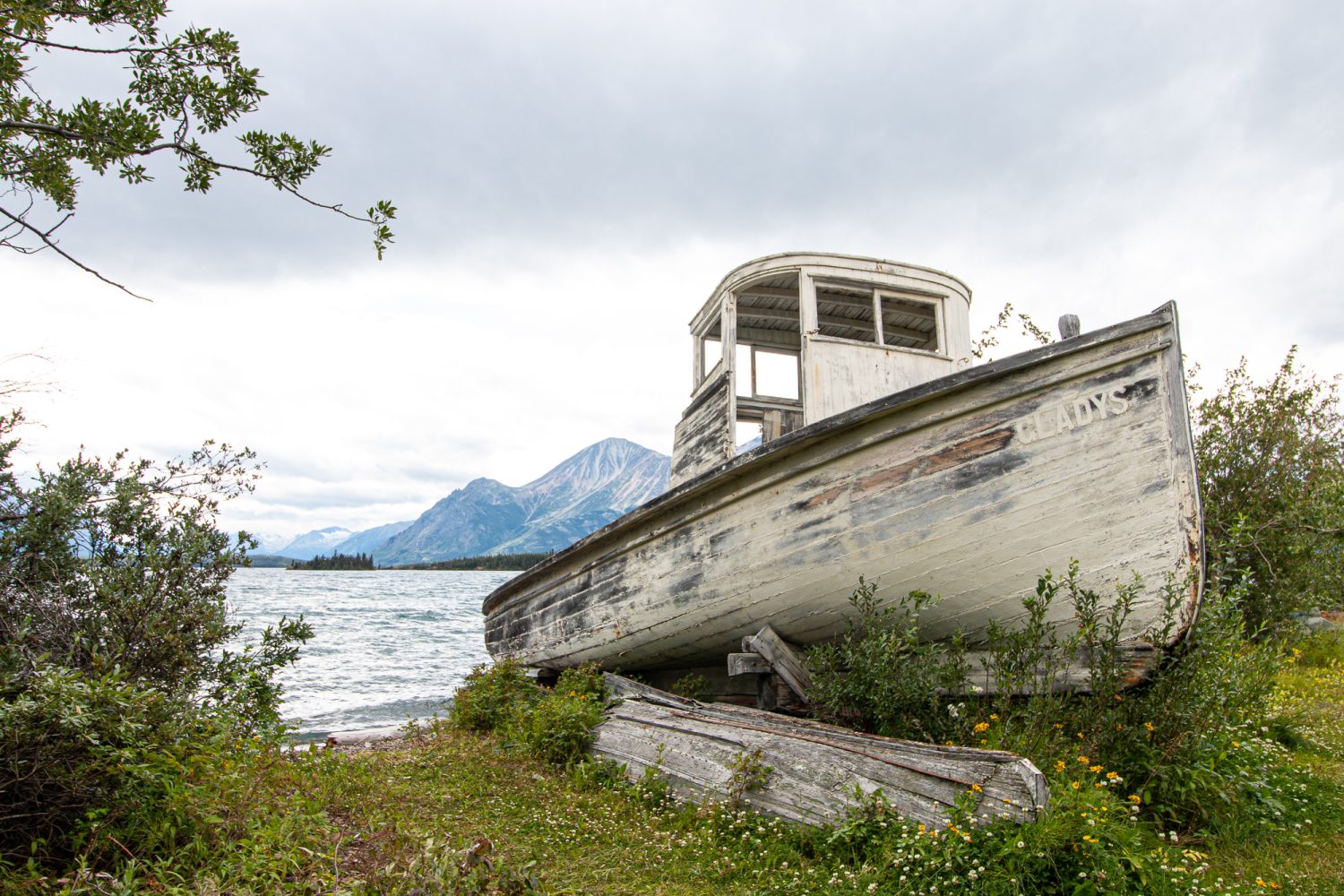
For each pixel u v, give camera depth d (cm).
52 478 528
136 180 430
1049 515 596
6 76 391
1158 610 573
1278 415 1097
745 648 719
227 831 392
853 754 487
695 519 764
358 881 351
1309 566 1102
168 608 530
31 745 355
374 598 5812
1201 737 553
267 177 435
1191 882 406
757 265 866
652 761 594
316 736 995
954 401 616
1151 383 577
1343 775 638
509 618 1109
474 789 584
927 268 868
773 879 416
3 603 482
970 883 387
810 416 799
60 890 314
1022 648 549
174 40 423
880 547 643
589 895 402
